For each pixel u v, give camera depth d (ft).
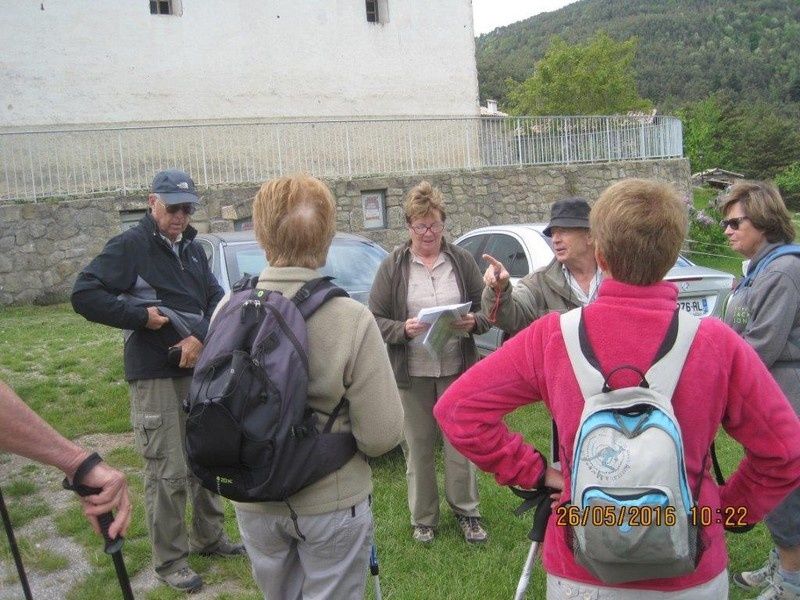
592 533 5.34
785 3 621.72
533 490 6.64
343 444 7.35
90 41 57.21
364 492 7.56
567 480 5.82
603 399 5.50
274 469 6.69
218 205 51.39
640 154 66.49
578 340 5.80
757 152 199.62
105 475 5.90
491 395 6.19
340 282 19.62
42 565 12.74
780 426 5.68
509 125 63.10
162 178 11.43
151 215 11.54
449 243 13.19
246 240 21.16
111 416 21.17
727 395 5.73
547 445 17.99
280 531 7.41
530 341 6.16
